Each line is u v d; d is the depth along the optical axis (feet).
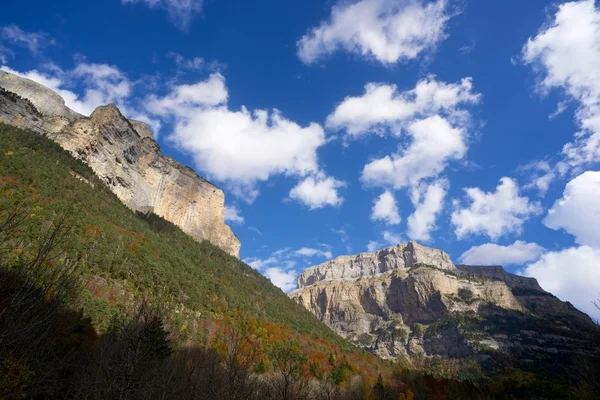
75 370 89.15
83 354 96.89
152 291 249.96
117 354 73.26
